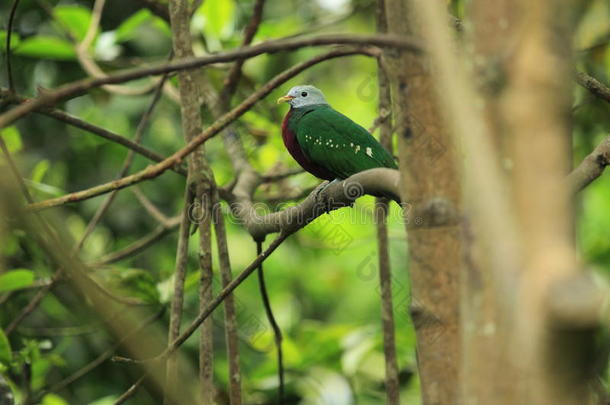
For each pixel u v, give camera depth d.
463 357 2.87
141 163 16.09
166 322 14.01
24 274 9.68
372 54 7.94
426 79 3.60
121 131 16.30
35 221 6.47
